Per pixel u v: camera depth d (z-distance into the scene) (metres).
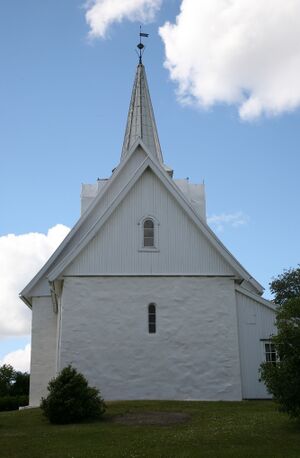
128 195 26.23
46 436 16.14
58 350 26.14
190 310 25.05
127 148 33.38
